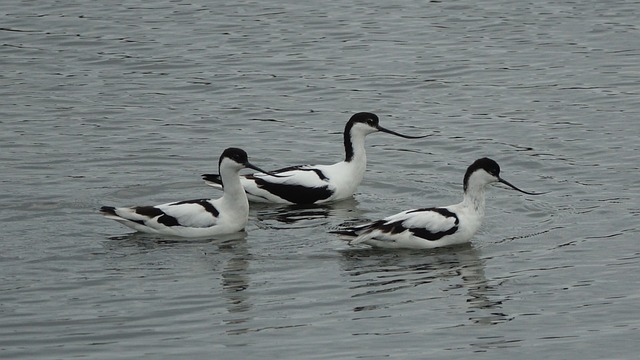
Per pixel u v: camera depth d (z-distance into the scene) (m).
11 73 26.97
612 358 13.55
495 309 14.98
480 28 30.12
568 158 21.36
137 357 13.57
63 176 20.44
